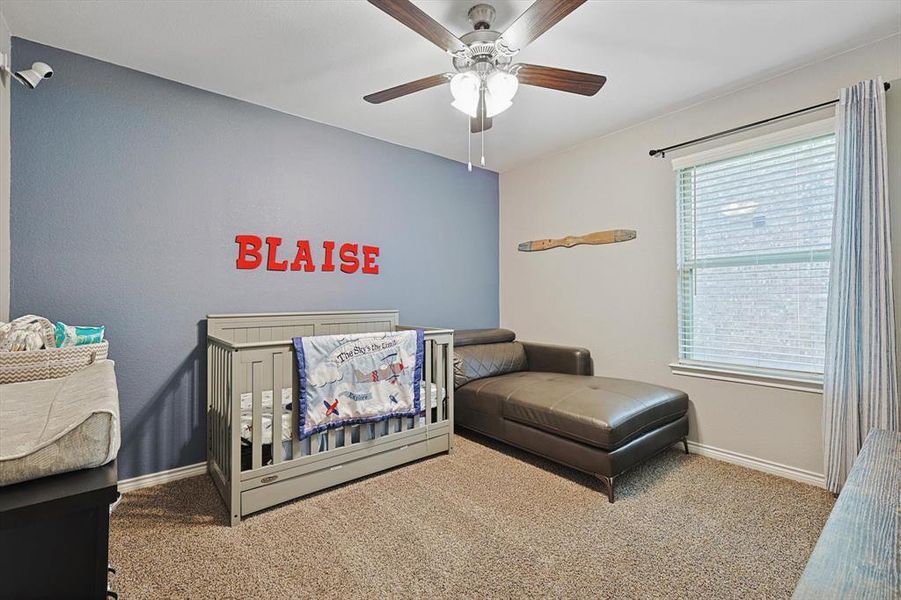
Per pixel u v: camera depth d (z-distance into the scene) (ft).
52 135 6.82
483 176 13.57
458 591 4.91
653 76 7.93
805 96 7.62
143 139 7.64
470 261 13.15
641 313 10.20
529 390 8.96
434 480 7.82
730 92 8.56
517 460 8.80
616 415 7.33
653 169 9.90
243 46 6.88
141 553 5.57
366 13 6.10
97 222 7.21
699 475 8.04
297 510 6.70
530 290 12.98
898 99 6.68
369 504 6.91
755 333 8.41
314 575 5.17
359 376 7.51
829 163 7.47
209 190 8.34
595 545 5.80
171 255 7.93
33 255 6.66
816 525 6.26
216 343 7.62
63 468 2.13
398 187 11.35
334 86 8.21
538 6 4.61
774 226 8.14
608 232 10.85
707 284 9.12
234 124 8.65
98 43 6.77
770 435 8.14
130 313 7.52
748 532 6.10
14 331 4.94
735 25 6.42
